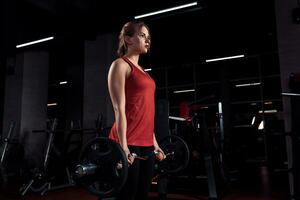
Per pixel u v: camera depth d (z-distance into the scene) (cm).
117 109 101
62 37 515
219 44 676
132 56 115
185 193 356
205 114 338
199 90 837
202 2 427
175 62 809
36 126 636
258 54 752
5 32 513
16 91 652
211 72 862
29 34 520
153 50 714
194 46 690
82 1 440
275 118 576
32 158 611
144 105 108
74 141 481
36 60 655
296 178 260
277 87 772
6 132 647
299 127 262
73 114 547
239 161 572
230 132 719
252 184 431
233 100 820
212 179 306
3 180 488
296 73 288
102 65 533
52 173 412
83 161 109
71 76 561
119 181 95
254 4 447
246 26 564
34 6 421
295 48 314
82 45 555
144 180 108
